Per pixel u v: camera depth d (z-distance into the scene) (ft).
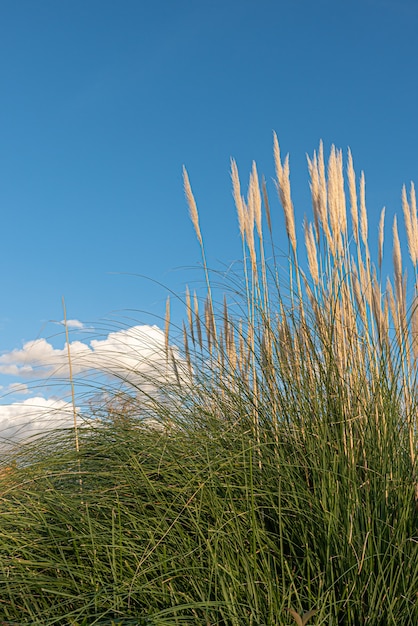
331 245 11.57
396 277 11.98
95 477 9.53
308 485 9.23
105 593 7.55
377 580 7.79
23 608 7.63
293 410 10.47
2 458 10.15
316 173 11.90
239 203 12.40
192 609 7.40
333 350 11.05
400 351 10.96
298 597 7.55
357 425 9.94
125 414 10.87
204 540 7.87
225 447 9.98
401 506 8.98
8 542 8.41
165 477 9.13
